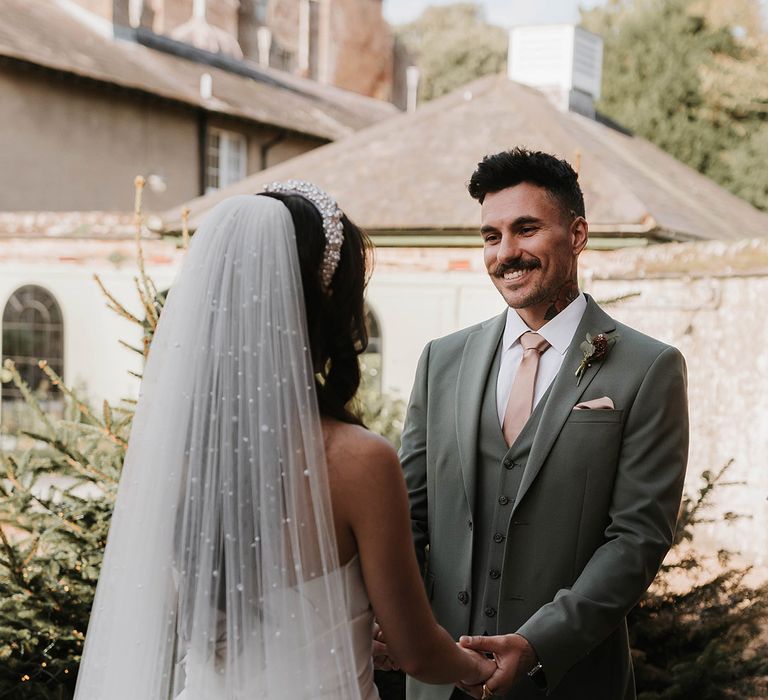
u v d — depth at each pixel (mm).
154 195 17453
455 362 2488
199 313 1710
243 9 32688
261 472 1642
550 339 2330
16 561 3252
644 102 25312
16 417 7469
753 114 24812
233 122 18953
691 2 25906
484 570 2279
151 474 1711
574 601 2047
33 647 3225
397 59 39625
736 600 3531
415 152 11453
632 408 2199
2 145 15000
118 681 1724
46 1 19172
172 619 1714
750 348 7703
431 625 1757
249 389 1662
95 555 3379
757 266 7590
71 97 15953
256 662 1650
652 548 2104
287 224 1726
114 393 11664
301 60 34281
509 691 2211
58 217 11656
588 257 8797
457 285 10008
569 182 2287
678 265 8148
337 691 1654
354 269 1806
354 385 1848
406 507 1711
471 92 12711
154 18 27734
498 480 2277
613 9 29734
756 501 7520
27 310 11992
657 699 3227
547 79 14797
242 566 1646
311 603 1645
